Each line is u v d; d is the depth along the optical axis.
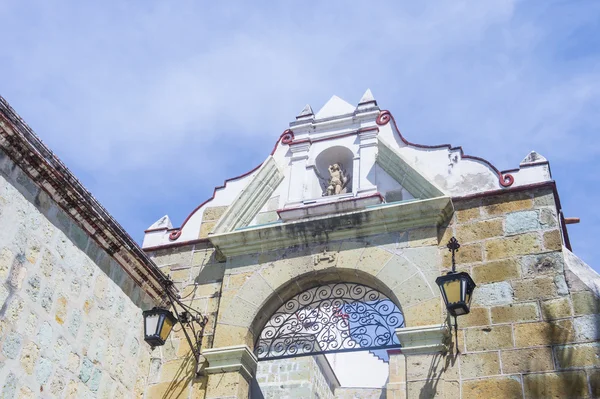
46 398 8.25
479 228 9.73
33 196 8.46
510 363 8.50
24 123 8.15
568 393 8.06
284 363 16.14
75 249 9.13
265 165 11.70
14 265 8.00
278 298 10.39
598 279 8.74
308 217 10.89
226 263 10.92
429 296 9.34
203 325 10.45
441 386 8.59
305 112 12.41
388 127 11.57
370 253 10.04
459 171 10.49
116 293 9.91
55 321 8.57
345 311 10.21
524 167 10.05
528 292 8.93
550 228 9.34
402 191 10.73
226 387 9.66
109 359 9.55
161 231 11.95
